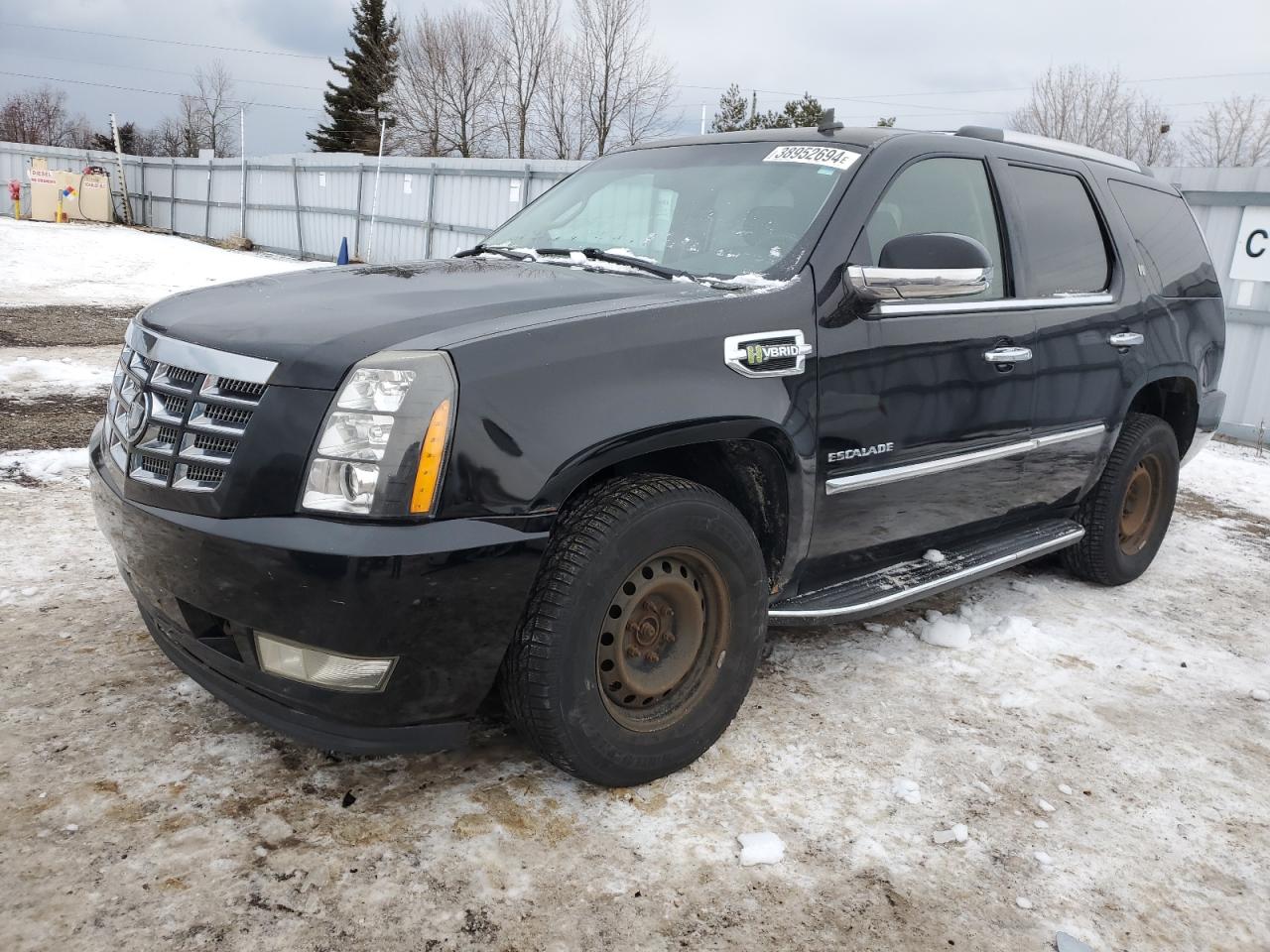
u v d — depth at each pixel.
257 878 2.05
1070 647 3.70
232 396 2.15
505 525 2.09
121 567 2.53
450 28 47.28
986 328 3.27
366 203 24.83
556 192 3.82
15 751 2.44
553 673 2.20
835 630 3.67
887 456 2.96
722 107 34.03
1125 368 3.98
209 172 31.81
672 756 2.48
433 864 2.14
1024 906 2.18
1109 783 2.74
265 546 2.01
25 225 27.36
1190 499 6.50
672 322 2.42
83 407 6.48
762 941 2.00
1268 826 2.59
